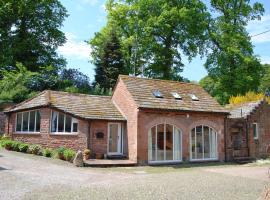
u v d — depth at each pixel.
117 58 44.44
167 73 46.06
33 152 23.34
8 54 40.75
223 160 25.86
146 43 44.03
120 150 24.23
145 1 43.06
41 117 25.11
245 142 27.58
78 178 15.43
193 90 27.67
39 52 44.34
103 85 43.78
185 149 24.28
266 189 13.08
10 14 42.06
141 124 22.59
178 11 42.38
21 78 36.53
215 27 45.81
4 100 33.41
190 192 12.79
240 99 36.81
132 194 12.14
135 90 24.33
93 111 23.97
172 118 23.97
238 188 13.86
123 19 45.25
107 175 17.03
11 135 27.58
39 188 12.58
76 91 39.00
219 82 45.44
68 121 23.66
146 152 22.53
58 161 20.72
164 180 15.57
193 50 45.66
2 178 14.14
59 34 45.88
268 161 25.78
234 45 43.66
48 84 40.00
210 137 25.72
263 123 28.88
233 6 46.12
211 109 25.80
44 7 44.56
